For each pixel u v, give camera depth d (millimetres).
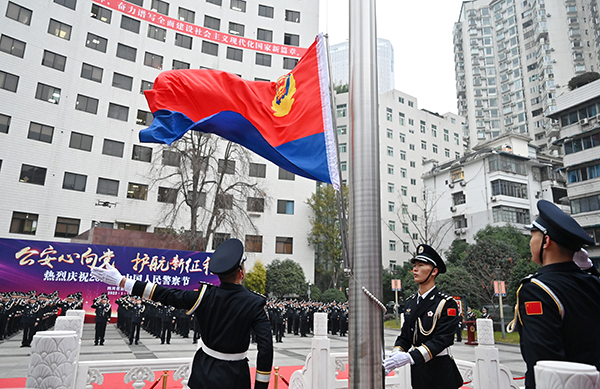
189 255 20953
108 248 19500
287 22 36469
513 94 58812
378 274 2678
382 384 2578
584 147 26844
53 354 2715
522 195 34562
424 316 3613
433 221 39938
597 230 26328
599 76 27125
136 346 12766
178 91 4164
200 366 2547
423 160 47906
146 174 29500
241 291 2742
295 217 33688
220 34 34031
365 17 3057
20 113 25875
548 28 53406
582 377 1361
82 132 28047
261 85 4332
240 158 25156
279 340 15977
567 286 1821
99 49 29562
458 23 66750
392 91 47906
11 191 25109
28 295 17016
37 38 27000
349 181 2898
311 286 32188
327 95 3754
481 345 5133
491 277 21969
